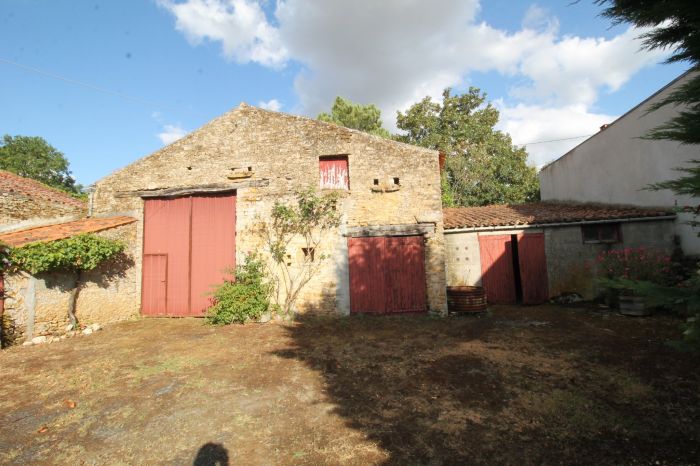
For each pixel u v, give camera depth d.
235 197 10.42
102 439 3.78
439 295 9.40
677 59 3.02
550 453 3.32
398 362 5.91
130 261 10.38
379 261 9.65
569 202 14.60
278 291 9.74
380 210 9.66
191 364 6.06
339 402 4.51
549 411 4.08
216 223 10.45
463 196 23.00
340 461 3.29
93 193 10.97
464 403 4.37
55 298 8.23
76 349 7.16
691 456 3.20
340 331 8.15
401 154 9.76
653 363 5.42
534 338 7.05
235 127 10.44
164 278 10.56
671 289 2.58
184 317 10.34
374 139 9.85
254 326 8.85
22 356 6.73
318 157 9.96
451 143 23.81
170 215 10.74
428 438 3.63
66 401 4.67
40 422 4.17
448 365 5.69
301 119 10.13
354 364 5.88
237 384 5.17
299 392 4.84
